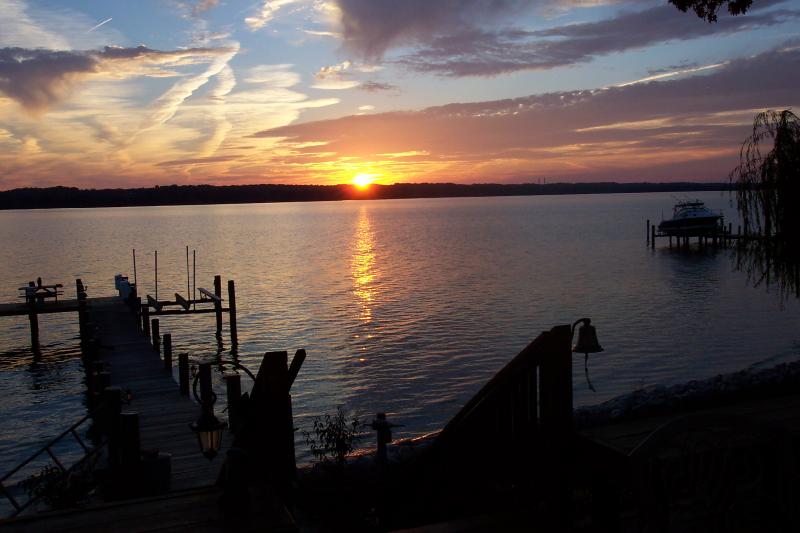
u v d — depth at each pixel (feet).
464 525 16.79
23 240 336.08
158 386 53.57
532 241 271.08
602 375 67.51
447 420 54.95
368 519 23.24
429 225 452.35
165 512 16.29
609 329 91.86
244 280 161.89
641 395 26.96
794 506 12.19
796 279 28.43
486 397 18.10
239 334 98.17
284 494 18.25
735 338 84.53
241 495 16.03
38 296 96.63
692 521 12.15
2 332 107.86
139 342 74.43
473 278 154.81
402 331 94.22
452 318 103.50
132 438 26.91
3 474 44.50
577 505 18.62
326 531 21.89
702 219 215.31
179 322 109.09
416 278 157.99
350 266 190.49
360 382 67.26
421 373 70.38
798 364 31.22
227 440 36.83
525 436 16.90
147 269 191.42
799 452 14.08
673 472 12.35
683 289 130.82
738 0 28.84
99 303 100.07
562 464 15.98
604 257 198.18
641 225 376.89
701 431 12.30
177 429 40.47
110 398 27.35
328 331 96.73
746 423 12.37
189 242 309.22
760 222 28.81
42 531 15.48
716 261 183.21
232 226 492.13
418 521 21.61
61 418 60.18
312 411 57.93
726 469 12.29
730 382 27.89
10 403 66.03
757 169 29.14
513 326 95.91
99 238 347.36
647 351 77.97
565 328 15.99
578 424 24.43
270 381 17.94
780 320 95.76
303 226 481.46
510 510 17.44
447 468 20.16
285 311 116.37
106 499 26.91
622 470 14.25
